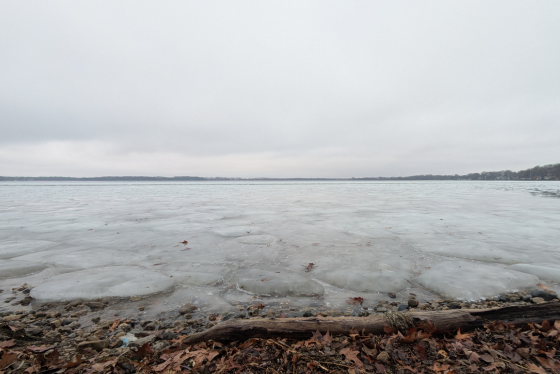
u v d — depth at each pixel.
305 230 9.41
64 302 4.08
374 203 19.64
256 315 3.62
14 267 5.58
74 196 29.75
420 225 10.22
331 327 2.76
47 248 7.15
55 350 2.52
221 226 10.20
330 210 15.16
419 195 30.11
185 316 3.61
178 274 5.28
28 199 24.86
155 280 4.89
